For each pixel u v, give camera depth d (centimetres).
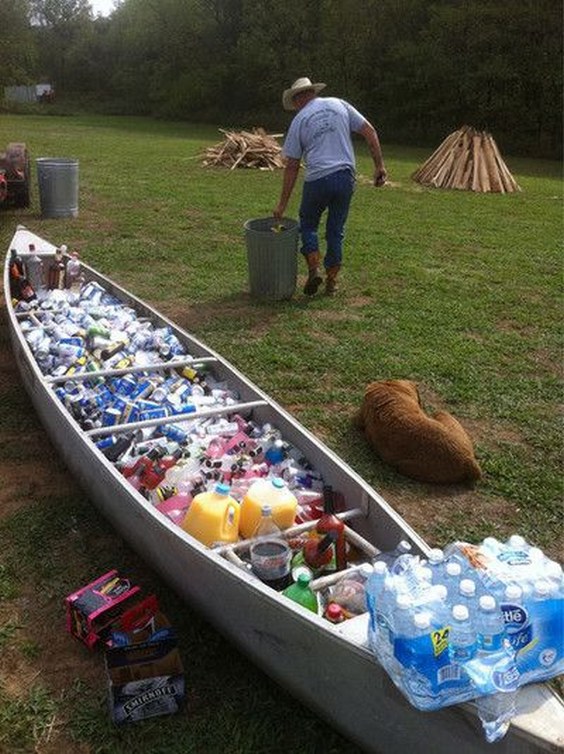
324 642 276
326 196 798
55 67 6469
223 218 1287
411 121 3747
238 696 327
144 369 520
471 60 3491
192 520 355
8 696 322
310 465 427
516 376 665
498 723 240
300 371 655
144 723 311
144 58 5341
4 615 368
